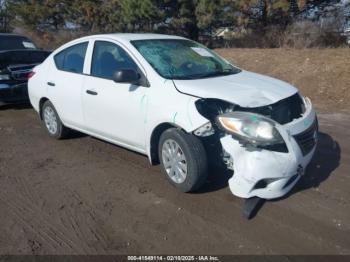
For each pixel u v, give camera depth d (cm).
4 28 2675
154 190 469
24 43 1088
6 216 426
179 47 545
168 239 372
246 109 412
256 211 411
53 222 410
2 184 508
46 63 674
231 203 429
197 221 399
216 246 359
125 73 470
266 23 1662
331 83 961
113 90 516
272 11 1584
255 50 1411
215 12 1648
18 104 987
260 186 397
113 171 532
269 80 497
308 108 455
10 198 468
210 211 416
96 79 549
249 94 430
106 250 360
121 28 2092
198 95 430
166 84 460
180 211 419
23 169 555
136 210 426
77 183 500
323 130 683
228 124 396
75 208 437
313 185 464
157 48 523
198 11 1689
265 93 438
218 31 1841
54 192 478
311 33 1440
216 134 425
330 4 1602
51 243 374
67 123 630
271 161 383
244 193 394
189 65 511
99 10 2125
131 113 490
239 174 393
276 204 423
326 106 855
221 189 459
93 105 548
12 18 2583
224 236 372
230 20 1675
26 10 2348
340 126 704
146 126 473
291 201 429
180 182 448
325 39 1435
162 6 1798
